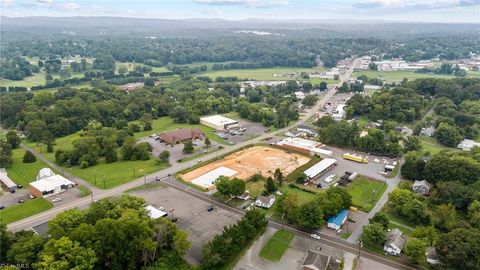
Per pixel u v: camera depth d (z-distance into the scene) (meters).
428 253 96.31
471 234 91.88
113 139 183.88
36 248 86.50
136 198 112.69
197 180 144.88
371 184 145.50
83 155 164.88
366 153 182.75
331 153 174.62
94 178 147.50
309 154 178.25
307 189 138.75
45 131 198.75
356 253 99.56
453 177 135.25
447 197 125.00
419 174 146.50
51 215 117.06
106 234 86.62
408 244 94.69
